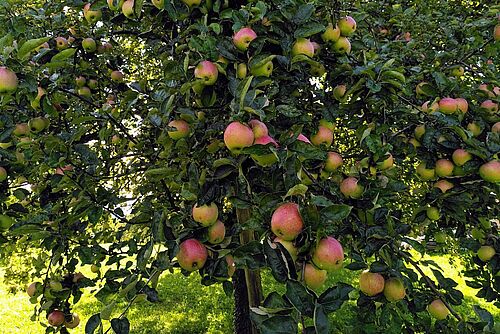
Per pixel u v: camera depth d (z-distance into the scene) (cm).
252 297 257
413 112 216
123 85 314
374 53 234
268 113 164
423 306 206
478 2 370
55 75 232
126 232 293
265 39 174
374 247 174
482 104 229
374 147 188
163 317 598
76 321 266
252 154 129
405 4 385
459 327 182
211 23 192
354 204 184
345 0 279
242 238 229
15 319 605
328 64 223
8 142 224
